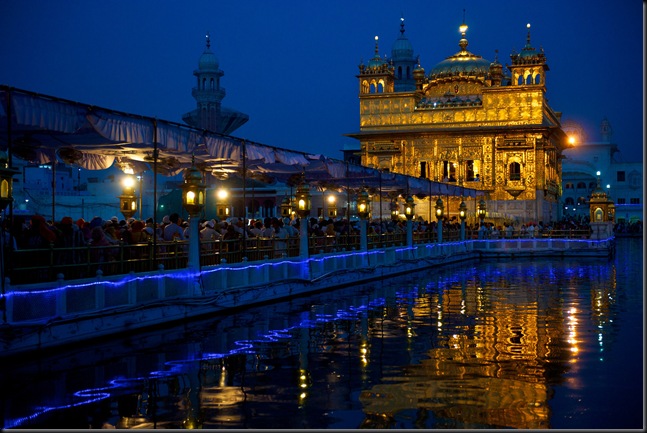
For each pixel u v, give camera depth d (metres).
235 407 9.39
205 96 100.06
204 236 19.77
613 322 16.83
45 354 12.66
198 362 12.10
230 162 24.42
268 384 10.59
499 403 9.56
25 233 13.88
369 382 10.73
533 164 58.81
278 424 8.67
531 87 59.22
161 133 16.83
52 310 13.03
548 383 10.67
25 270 13.34
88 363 11.96
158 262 16.59
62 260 14.10
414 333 15.20
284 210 33.22
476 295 22.80
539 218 58.84
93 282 14.02
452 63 64.94
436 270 34.97
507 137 59.56
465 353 12.97
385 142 62.66
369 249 29.92
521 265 38.75
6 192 12.20
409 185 38.78
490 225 51.53
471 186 60.19
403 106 62.41
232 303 18.77
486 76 63.38
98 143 18.48
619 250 55.22
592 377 11.04
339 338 14.53
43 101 13.40
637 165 106.00
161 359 12.32
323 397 9.86
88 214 44.62
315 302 20.84
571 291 24.02
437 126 61.47
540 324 16.50
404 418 8.89
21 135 17.42
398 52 100.50
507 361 12.26
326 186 36.44
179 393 10.08
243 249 20.05
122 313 14.67
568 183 109.31
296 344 13.83
